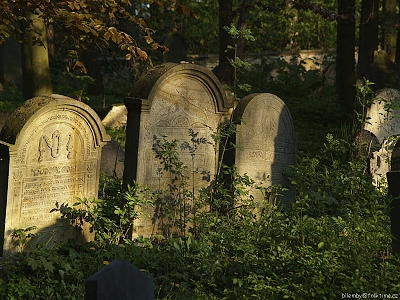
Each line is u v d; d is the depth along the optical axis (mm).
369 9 19875
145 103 8758
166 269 7730
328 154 13391
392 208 7277
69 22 9727
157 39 26781
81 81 21594
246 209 9500
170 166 9180
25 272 7539
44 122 8039
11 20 9688
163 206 9141
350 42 17359
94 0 10242
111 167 11156
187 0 32219
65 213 8352
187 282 7480
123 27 24016
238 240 7895
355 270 6770
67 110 8203
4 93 21688
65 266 7340
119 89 22359
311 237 7992
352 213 8219
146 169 8969
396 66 19688
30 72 13281
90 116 8414
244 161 10102
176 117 9203
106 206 9133
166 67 9039
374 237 7234
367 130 12797
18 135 7762
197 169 9516
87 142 8523
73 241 8430
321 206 8750
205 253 7578
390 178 7270
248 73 24406
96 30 9922
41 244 7789
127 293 4312
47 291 7039
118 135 15273
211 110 9570
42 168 8102
